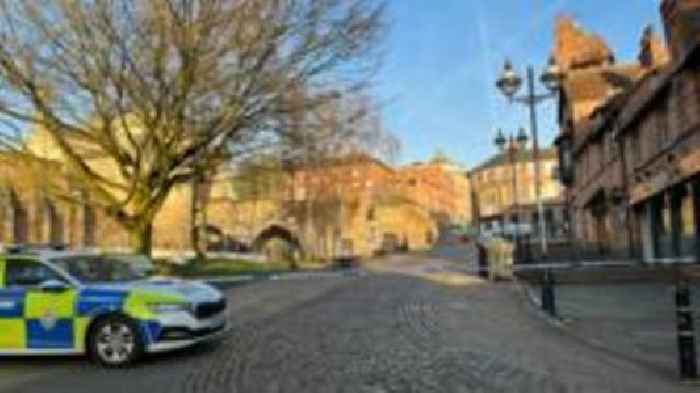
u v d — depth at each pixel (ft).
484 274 106.63
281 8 77.97
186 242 202.18
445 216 460.14
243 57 78.13
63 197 92.63
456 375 34.58
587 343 44.29
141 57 76.38
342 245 252.42
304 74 80.69
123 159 86.22
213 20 75.92
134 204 87.97
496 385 32.37
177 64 77.00
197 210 167.43
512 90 77.36
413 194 414.41
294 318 58.90
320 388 32.40
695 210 85.05
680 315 33.30
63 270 41.55
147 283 42.06
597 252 133.08
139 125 87.56
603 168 136.87
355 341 45.65
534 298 71.61
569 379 33.50
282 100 81.30
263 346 44.52
